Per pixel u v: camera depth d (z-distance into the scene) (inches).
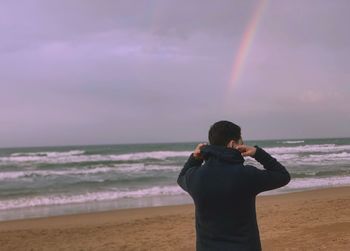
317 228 376.5
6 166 1359.5
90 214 598.5
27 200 759.1
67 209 663.1
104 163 1464.1
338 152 1991.9
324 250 297.4
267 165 107.1
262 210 538.6
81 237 434.3
